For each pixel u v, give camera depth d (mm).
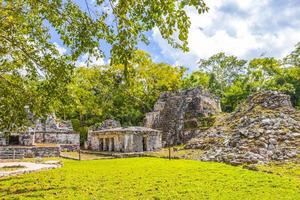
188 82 60750
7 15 9070
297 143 19953
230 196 9695
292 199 9211
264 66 54938
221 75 66812
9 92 10945
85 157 29984
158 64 55031
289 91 49625
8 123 11070
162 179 13383
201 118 38562
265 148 20266
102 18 8094
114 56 7797
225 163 19281
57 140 39219
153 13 7082
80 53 8320
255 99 29344
